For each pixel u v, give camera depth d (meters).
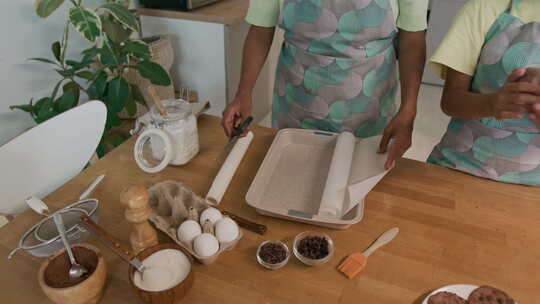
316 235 0.80
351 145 1.03
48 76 1.79
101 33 1.58
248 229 0.84
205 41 2.14
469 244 0.80
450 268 0.75
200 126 1.21
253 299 0.69
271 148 1.05
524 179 0.99
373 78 1.22
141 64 1.70
